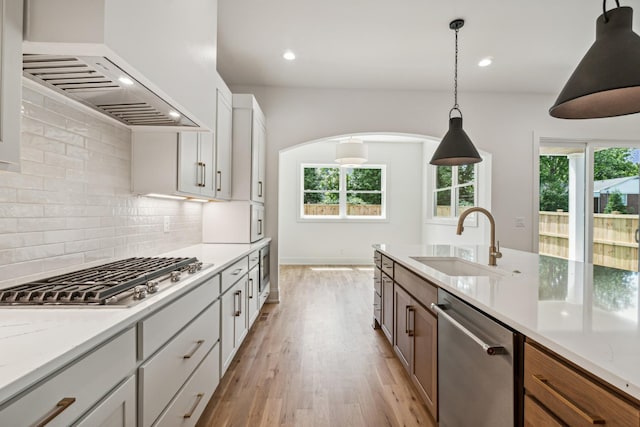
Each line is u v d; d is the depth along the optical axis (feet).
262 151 13.23
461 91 14.30
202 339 5.64
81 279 4.57
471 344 4.32
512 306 3.77
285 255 24.64
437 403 5.43
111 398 3.15
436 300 5.49
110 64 3.53
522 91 14.33
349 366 8.23
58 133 5.05
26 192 4.48
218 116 9.88
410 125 14.16
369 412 6.34
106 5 3.14
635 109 4.81
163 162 7.22
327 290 16.35
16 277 4.32
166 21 4.41
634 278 5.33
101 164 6.12
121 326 3.25
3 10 2.77
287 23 9.29
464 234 17.85
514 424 3.39
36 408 2.31
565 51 10.96
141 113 5.32
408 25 9.39
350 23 9.31
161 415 4.16
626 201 14.83
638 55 3.82
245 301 9.10
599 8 8.67
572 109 4.99
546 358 2.95
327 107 13.98
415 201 25.07
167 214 8.94
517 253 8.73
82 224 5.60
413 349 6.67
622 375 2.14
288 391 7.07
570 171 15.06
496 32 9.78
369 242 24.90
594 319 3.31
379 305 10.21
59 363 2.45
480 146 14.40
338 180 25.23
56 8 3.08
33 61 3.47
